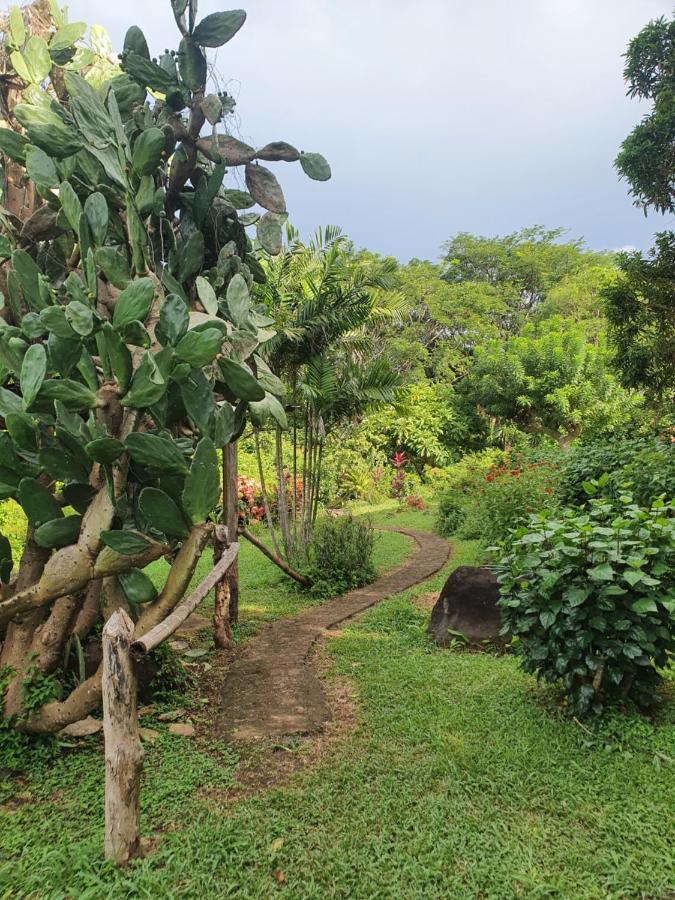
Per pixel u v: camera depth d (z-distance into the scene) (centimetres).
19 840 236
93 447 255
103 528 279
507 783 279
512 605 344
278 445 832
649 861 221
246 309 337
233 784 285
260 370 380
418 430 1945
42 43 358
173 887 209
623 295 863
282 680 423
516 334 2852
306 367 794
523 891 208
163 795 273
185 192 392
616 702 339
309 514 873
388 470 1859
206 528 268
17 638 313
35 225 341
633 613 325
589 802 262
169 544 304
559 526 341
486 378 1939
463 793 272
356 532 833
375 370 809
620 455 839
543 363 1930
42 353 255
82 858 219
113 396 280
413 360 2366
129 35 352
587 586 324
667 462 703
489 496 904
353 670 446
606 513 364
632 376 868
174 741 334
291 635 548
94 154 291
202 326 265
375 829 247
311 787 280
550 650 339
